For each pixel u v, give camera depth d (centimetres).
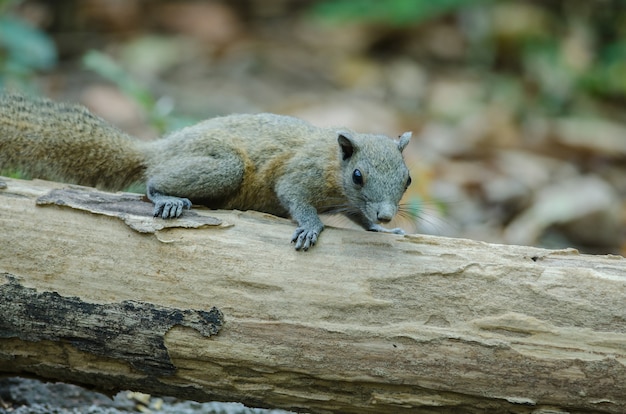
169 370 908
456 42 2934
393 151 1138
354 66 2753
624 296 889
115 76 1755
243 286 913
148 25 2839
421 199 1673
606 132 2439
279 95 2534
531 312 890
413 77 2733
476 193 1962
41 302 904
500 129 2284
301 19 3056
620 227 1850
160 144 1172
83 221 938
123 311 904
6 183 962
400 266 920
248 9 3039
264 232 952
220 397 922
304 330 896
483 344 882
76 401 1144
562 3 3017
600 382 870
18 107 1137
